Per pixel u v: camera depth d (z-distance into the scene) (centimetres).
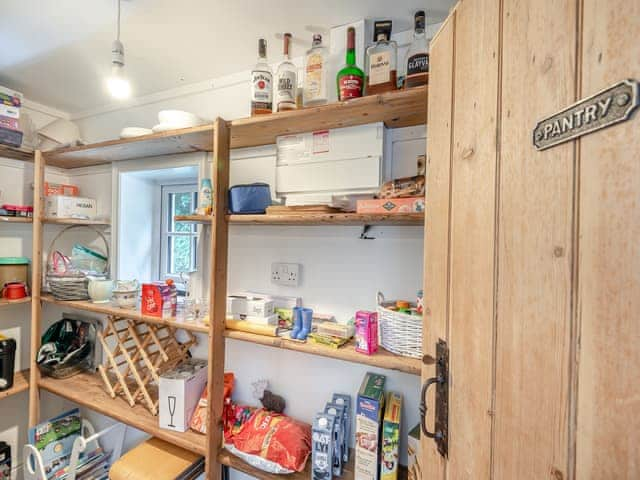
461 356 60
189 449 118
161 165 157
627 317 33
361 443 99
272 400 131
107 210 180
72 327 183
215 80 148
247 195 113
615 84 34
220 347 115
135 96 167
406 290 115
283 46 121
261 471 109
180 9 104
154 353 147
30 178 183
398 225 116
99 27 114
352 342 105
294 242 133
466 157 60
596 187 36
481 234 55
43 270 186
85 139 187
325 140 116
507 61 50
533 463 43
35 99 173
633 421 32
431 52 76
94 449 170
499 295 50
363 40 110
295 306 129
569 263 39
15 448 176
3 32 117
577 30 39
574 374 38
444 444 64
